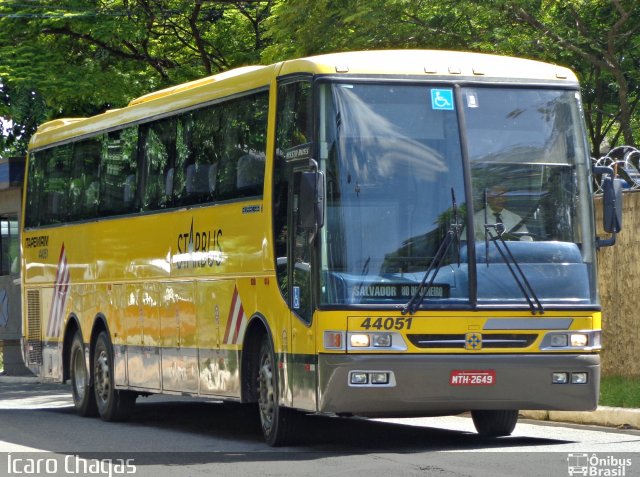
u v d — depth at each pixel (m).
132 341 26.88
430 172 19.58
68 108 47.09
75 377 30.05
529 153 20.08
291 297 19.91
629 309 26.89
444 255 19.31
